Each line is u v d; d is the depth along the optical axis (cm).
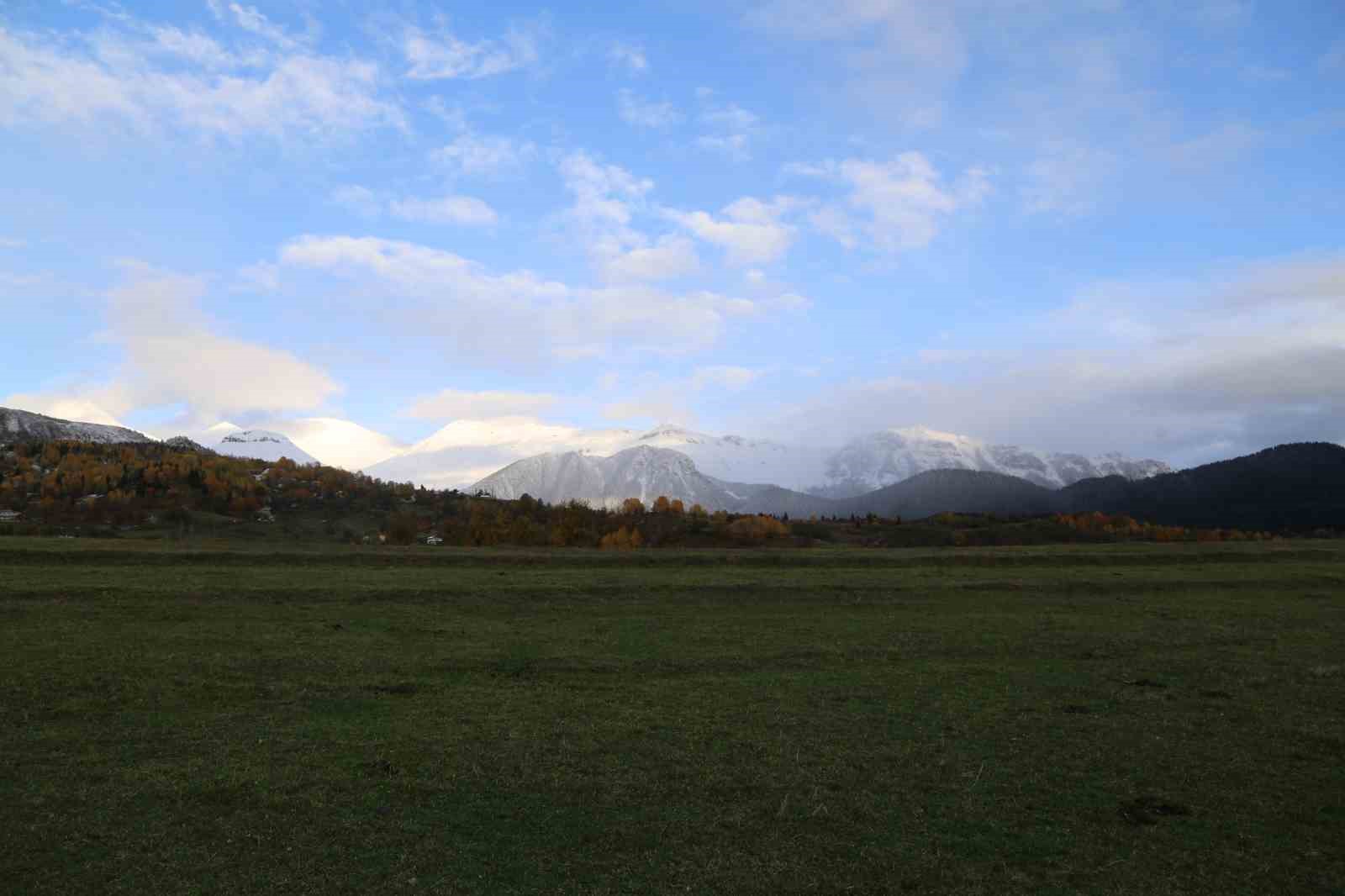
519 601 3850
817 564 5200
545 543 11756
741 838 1452
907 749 1944
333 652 2811
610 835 1451
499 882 1279
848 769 1802
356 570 4459
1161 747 1977
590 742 1955
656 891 1258
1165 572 5094
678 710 2248
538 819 1517
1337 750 1969
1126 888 1296
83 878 1266
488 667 2691
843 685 2561
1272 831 1510
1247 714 2275
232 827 1455
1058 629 3534
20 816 1478
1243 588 4709
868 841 1448
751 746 1947
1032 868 1358
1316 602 4338
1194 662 2930
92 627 3027
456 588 3959
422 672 2611
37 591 3425
